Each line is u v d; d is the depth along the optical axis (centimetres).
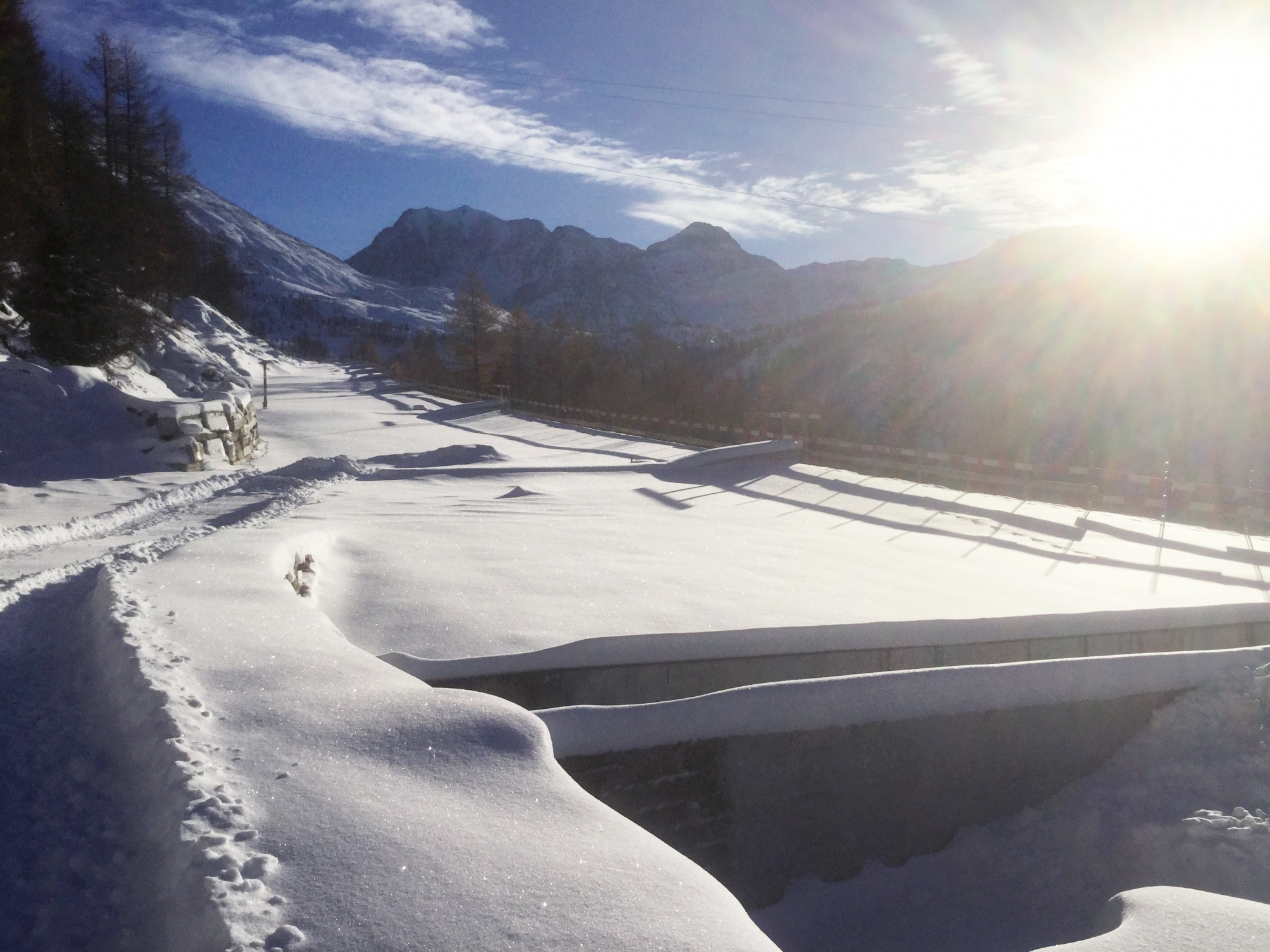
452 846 323
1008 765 669
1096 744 694
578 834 337
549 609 899
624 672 755
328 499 1731
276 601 687
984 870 632
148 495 1983
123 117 5991
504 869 308
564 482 2125
